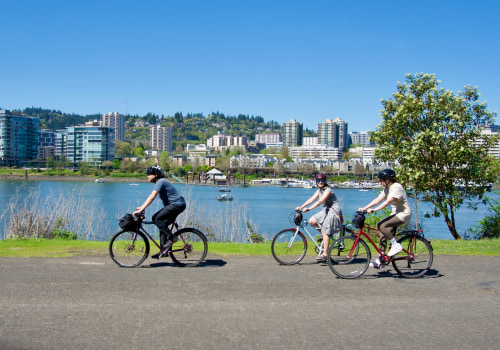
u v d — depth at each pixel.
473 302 6.07
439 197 14.70
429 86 14.41
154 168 8.01
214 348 4.34
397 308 5.73
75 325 4.87
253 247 10.02
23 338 4.49
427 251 7.60
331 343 4.53
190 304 5.69
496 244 11.05
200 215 15.18
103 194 72.06
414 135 14.31
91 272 7.34
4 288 6.23
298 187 158.75
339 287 6.75
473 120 13.99
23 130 198.38
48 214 13.67
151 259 8.58
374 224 12.60
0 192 49.97
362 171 183.62
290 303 5.84
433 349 4.46
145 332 4.71
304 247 8.57
